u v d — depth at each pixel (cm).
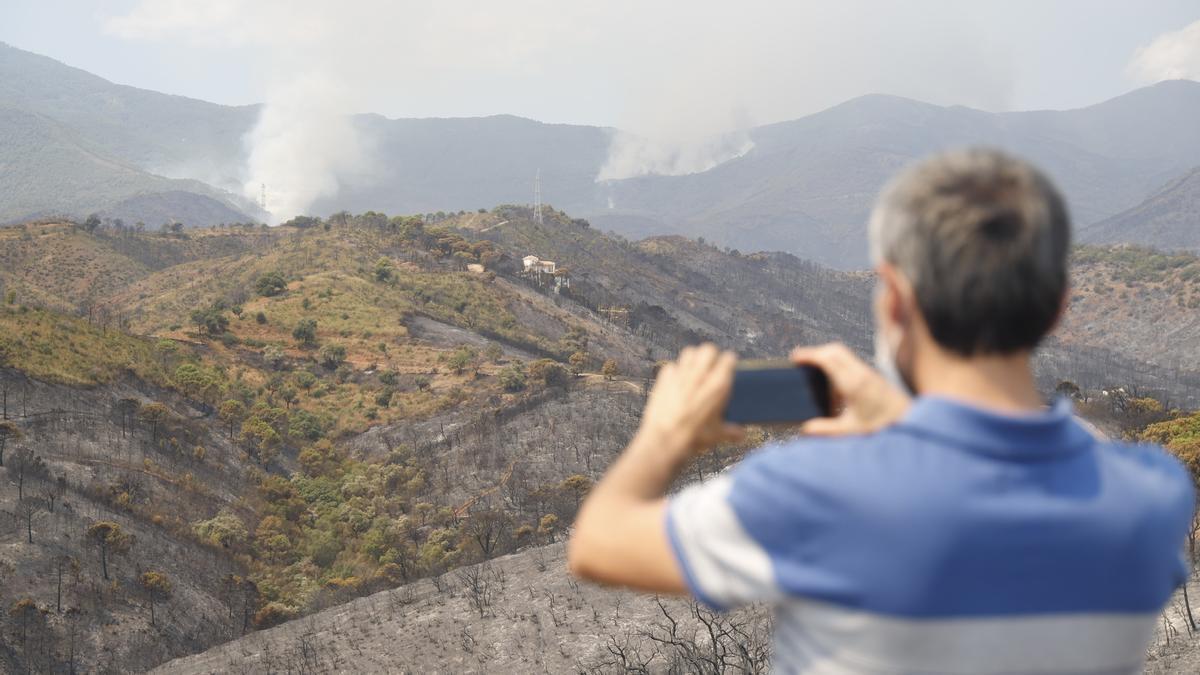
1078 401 10794
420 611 6906
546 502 12475
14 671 8425
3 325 15188
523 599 6456
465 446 15488
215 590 10762
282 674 6519
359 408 18100
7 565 9731
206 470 13925
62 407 13725
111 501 11756
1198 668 2461
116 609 9606
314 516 13625
